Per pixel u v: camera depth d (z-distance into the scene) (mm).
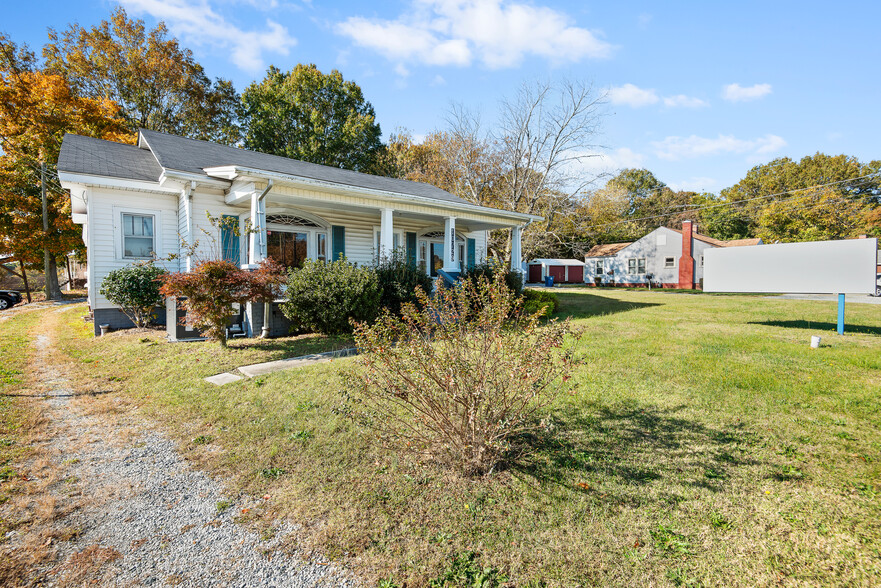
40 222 19875
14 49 19500
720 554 2270
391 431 3381
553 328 3223
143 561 2254
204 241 9984
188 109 25078
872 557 2223
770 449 3520
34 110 17141
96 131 18188
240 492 2959
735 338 8445
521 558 2262
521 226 15453
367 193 10047
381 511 2693
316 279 8312
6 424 4195
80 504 2807
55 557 2273
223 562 2252
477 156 25500
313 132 28875
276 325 8836
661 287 31000
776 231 34875
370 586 2084
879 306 15125
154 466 3348
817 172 43031
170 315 8227
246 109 28922
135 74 22531
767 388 5129
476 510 2689
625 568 2176
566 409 4434
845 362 6383
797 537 2402
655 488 2926
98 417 4410
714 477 3068
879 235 32250
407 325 3467
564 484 2984
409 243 14758
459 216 13414
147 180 9648
